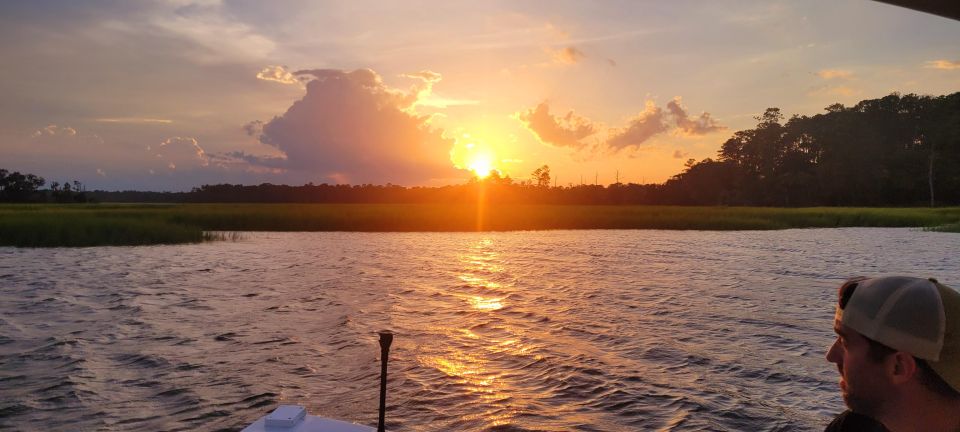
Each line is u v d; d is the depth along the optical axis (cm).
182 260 2416
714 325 1146
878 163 10406
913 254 2747
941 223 5778
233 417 682
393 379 814
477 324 1165
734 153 12444
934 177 10012
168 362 895
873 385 133
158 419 675
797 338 1038
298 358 921
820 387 770
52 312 1291
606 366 866
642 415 677
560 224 5034
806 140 11431
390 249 2988
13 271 2025
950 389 126
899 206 10169
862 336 135
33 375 829
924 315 126
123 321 1197
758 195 11588
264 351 962
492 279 1845
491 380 807
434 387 780
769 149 11638
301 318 1230
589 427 643
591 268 2152
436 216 4956
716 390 760
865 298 135
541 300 1447
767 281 1789
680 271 2055
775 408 697
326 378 823
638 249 3006
